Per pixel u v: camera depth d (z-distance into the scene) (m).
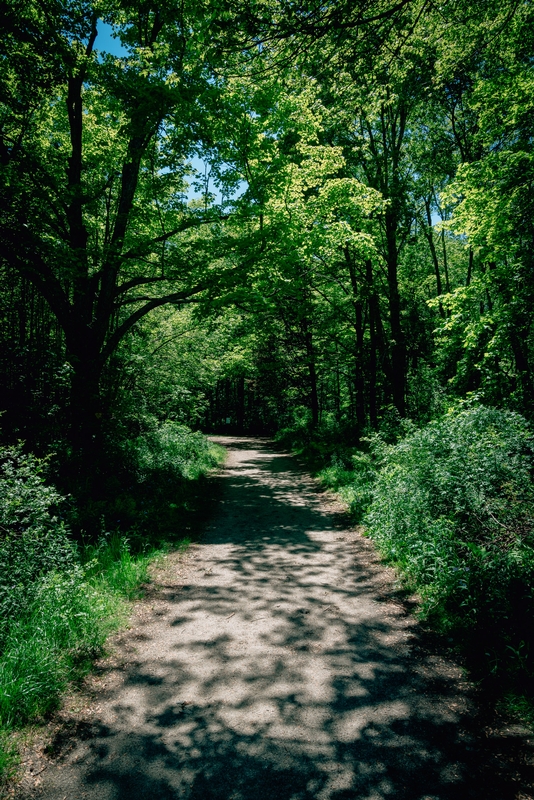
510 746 2.89
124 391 12.52
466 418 6.79
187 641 4.40
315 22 4.02
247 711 3.32
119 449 10.70
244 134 10.05
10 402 9.31
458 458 5.89
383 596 5.39
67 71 8.48
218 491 12.41
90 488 8.77
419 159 16.44
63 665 3.72
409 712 3.26
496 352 10.67
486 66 9.97
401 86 7.40
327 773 2.71
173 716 3.28
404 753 2.86
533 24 7.99
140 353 15.09
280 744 2.97
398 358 15.27
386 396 20.50
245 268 10.41
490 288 10.92
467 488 5.57
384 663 3.94
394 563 6.22
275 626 4.70
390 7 4.38
